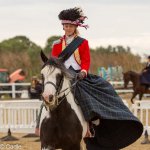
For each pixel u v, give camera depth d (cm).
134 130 1045
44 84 896
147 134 1636
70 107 959
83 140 1011
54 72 898
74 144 963
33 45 5634
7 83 4003
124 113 1009
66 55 953
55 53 1002
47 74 896
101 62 4841
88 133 996
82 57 990
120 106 1020
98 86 1015
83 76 973
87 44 994
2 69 4541
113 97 1020
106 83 1033
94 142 1041
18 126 1862
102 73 4188
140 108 1800
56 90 902
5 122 1900
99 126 1033
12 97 3781
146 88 3225
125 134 1048
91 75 1025
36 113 1836
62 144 963
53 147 962
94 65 4828
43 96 885
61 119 948
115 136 1045
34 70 4941
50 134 950
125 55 4812
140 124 1026
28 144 1612
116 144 1052
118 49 5138
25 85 3975
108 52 5059
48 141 955
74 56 988
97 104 984
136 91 3234
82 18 991
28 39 5822
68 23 984
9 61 5053
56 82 898
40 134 970
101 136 1036
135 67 4719
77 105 983
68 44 987
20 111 1884
